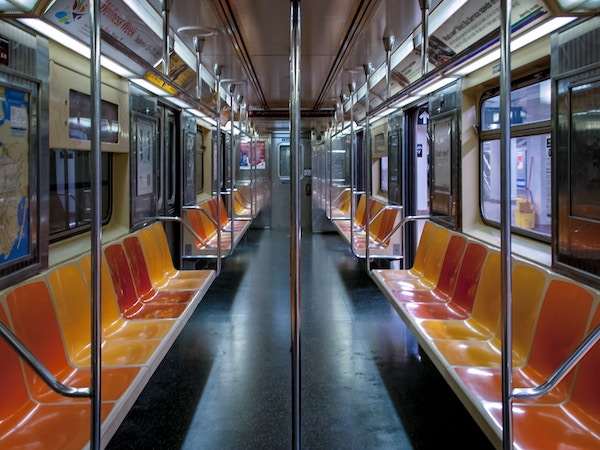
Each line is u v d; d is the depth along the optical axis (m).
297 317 1.66
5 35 2.08
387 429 2.72
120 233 3.73
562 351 2.15
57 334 2.34
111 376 2.25
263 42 4.43
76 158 3.31
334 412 2.91
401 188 5.78
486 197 3.83
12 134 2.14
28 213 2.28
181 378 3.40
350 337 4.24
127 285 3.35
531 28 2.36
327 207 9.78
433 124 4.52
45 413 1.94
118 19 2.86
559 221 2.39
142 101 4.03
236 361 3.71
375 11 3.48
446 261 3.83
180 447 2.54
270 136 11.78
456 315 3.24
